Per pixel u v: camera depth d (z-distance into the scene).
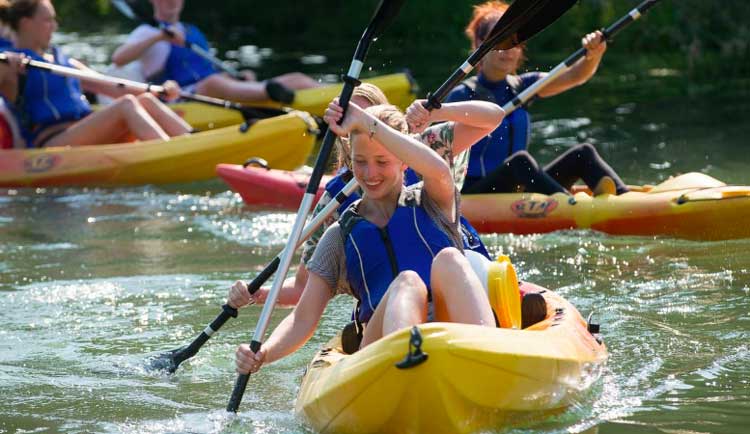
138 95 34.81
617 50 57.62
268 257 21.89
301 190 26.33
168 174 30.22
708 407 12.39
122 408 13.47
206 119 37.06
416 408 10.59
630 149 32.16
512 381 10.92
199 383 14.49
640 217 21.78
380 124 12.18
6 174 29.98
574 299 17.62
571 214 22.44
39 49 30.89
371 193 12.52
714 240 21.45
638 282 18.55
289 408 13.21
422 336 10.52
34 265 21.53
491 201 23.09
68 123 31.34
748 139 32.84
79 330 17.09
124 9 37.56
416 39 70.19
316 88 38.94
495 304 12.38
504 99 23.34
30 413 13.35
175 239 23.73
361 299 12.89
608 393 12.97
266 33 83.31
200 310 18.11
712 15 51.81
